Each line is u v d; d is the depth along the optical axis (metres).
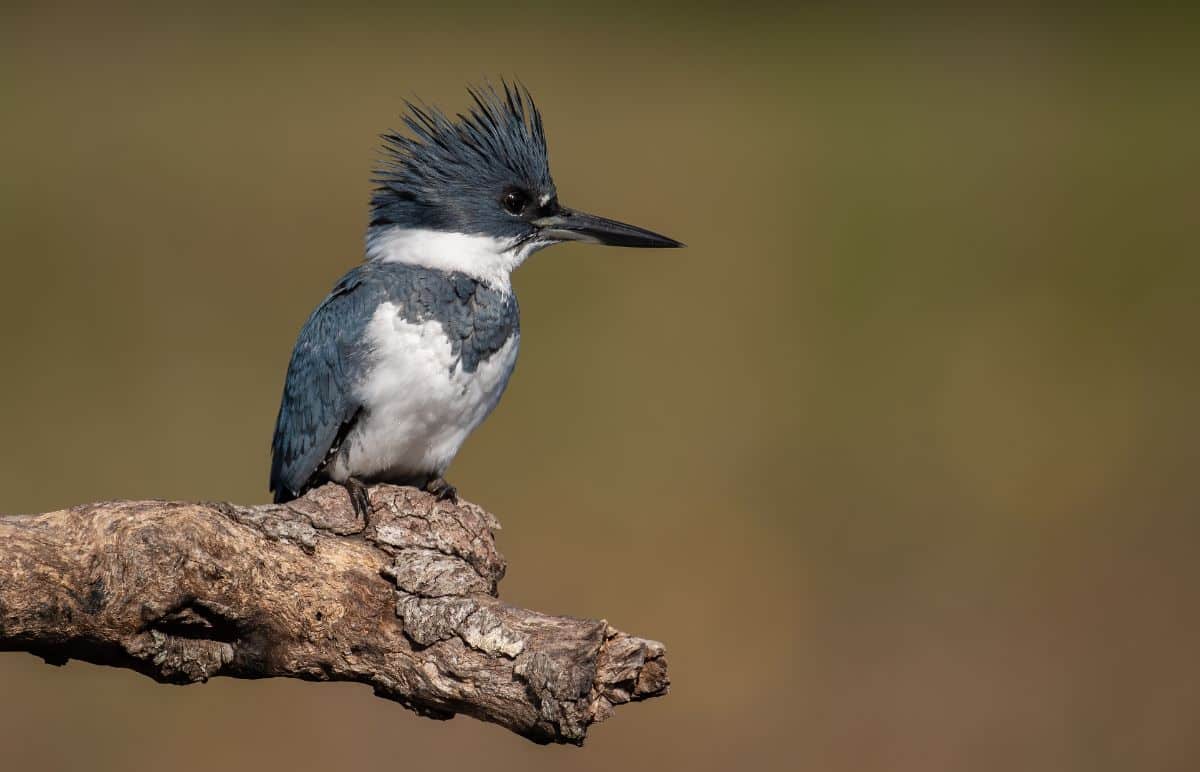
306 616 5.45
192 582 5.21
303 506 5.63
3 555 4.96
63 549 5.05
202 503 5.41
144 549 5.13
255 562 5.37
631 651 5.12
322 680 5.56
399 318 6.68
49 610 5.02
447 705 5.38
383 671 5.45
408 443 6.80
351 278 6.93
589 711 5.11
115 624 5.11
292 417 6.93
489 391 6.92
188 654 5.33
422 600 5.42
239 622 5.36
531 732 5.22
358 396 6.64
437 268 7.02
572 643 5.12
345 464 6.87
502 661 5.23
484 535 5.87
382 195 7.28
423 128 7.29
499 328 6.91
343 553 5.57
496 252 7.27
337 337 6.70
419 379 6.65
